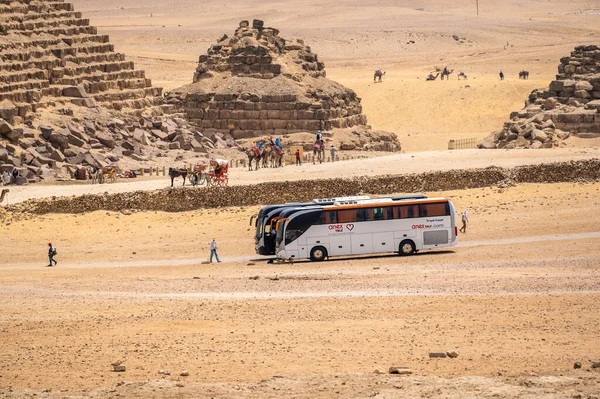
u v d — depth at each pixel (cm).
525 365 6006
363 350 6625
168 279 10612
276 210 12331
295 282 10031
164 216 14750
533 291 8938
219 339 7094
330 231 11888
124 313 8394
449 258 11431
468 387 5319
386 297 8881
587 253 11138
